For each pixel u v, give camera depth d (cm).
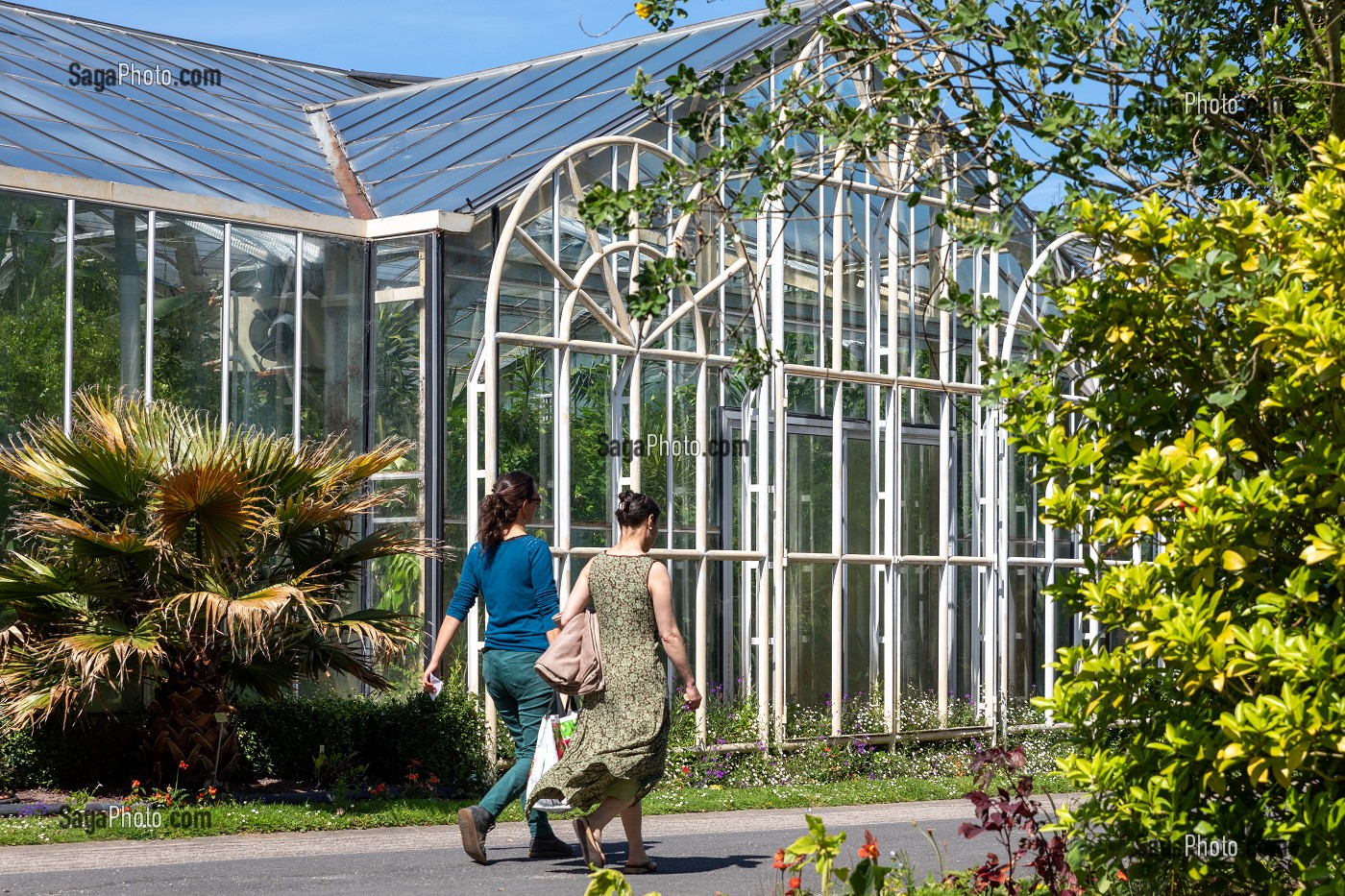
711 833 923
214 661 1001
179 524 933
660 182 611
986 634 1512
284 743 1102
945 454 1481
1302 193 477
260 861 739
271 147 1512
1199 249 480
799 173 1393
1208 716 463
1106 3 595
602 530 1279
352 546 1036
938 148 693
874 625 1439
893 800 1198
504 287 1262
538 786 695
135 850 779
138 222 1161
